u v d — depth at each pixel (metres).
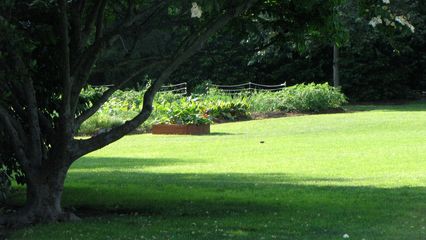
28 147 9.80
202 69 46.69
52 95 11.26
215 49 11.93
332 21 10.53
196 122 27.28
